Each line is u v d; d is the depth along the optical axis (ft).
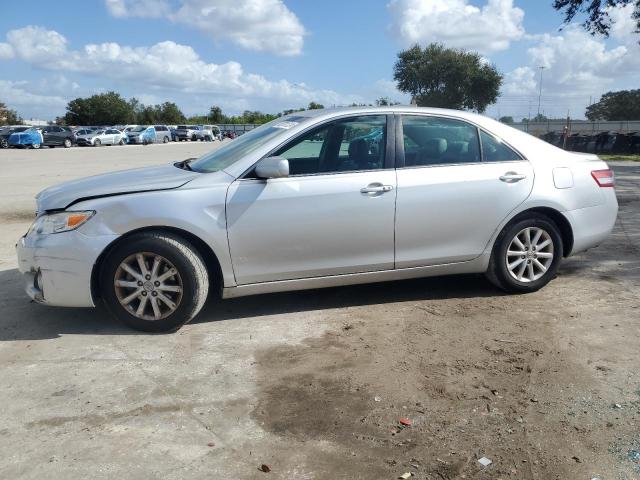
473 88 164.86
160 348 13.70
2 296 17.62
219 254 14.49
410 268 16.10
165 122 298.76
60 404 11.22
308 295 17.39
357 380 12.01
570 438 9.86
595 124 128.47
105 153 106.83
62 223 14.07
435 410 10.82
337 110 15.90
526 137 17.22
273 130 16.17
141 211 13.96
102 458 9.50
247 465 9.28
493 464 9.21
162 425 10.45
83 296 14.17
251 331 14.67
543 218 16.88
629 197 36.68
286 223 14.74
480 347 13.52
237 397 11.41
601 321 14.93
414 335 14.28
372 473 9.04
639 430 10.03
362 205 15.17
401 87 173.27
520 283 17.02
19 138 129.70
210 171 15.35
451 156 16.25
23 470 9.20
